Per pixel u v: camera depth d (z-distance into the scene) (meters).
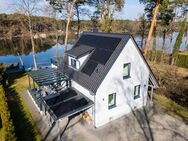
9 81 27.19
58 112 14.22
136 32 56.41
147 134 15.03
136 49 16.67
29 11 29.47
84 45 20.03
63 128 15.67
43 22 37.59
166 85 25.41
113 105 16.70
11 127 13.07
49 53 55.50
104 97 15.47
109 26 32.53
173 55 40.91
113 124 16.38
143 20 46.34
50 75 20.39
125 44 15.37
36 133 14.78
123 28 56.00
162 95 22.95
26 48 61.84
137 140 14.30
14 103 20.00
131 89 17.72
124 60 15.92
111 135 14.81
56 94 17.50
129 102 17.98
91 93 15.00
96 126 15.84
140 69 17.94
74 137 14.53
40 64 39.97
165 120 17.08
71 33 44.88
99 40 18.69
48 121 16.58
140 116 17.73
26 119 16.77
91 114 15.99
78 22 35.03
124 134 14.98
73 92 17.53
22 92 22.92
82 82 16.22
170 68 33.53
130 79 17.19
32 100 20.62
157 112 18.53
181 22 41.72
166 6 26.58
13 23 40.09
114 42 16.50
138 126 16.11
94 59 17.06
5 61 46.66
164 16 35.94
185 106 20.39
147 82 19.25
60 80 18.59
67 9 31.11
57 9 32.75
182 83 26.08
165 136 14.79
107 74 14.89
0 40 66.44
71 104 15.31
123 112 17.73
